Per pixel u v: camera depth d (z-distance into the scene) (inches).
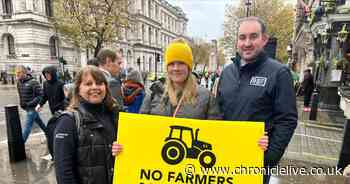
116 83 134.1
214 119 86.3
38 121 225.5
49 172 171.2
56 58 1481.3
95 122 79.4
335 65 424.2
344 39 401.4
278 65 84.7
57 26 861.2
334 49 429.1
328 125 327.9
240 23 88.8
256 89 84.8
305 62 844.0
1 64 1416.1
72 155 76.0
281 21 1194.0
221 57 2090.3
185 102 86.2
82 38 733.3
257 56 86.0
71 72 1524.4
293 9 1226.0
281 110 81.4
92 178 76.6
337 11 403.9
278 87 82.1
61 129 75.9
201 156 83.3
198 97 87.0
